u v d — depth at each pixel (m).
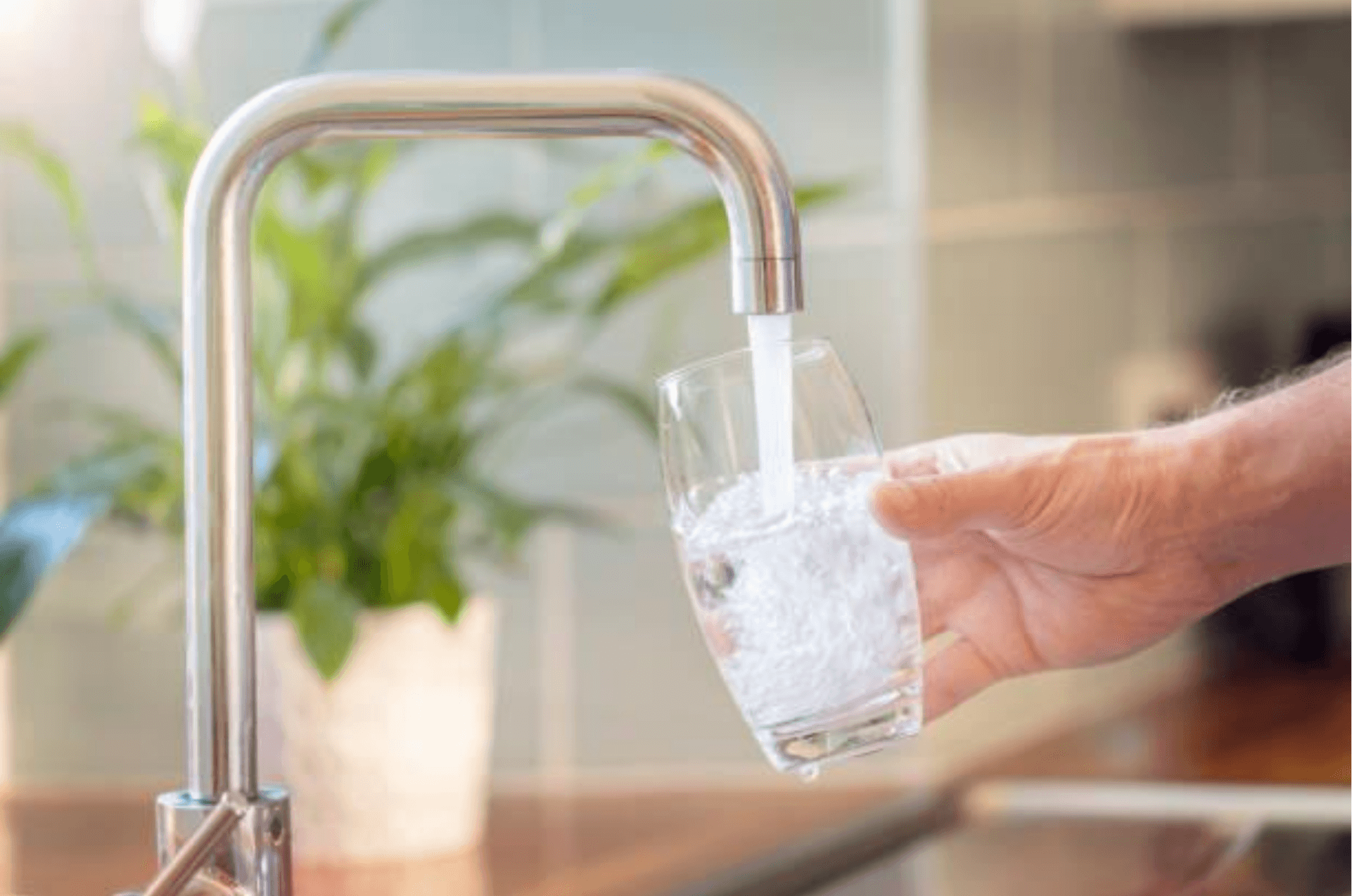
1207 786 2.78
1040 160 3.22
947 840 2.72
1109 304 3.47
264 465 2.14
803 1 2.92
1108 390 3.44
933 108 2.91
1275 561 1.51
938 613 1.56
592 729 2.92
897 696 1.27
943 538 1.47
